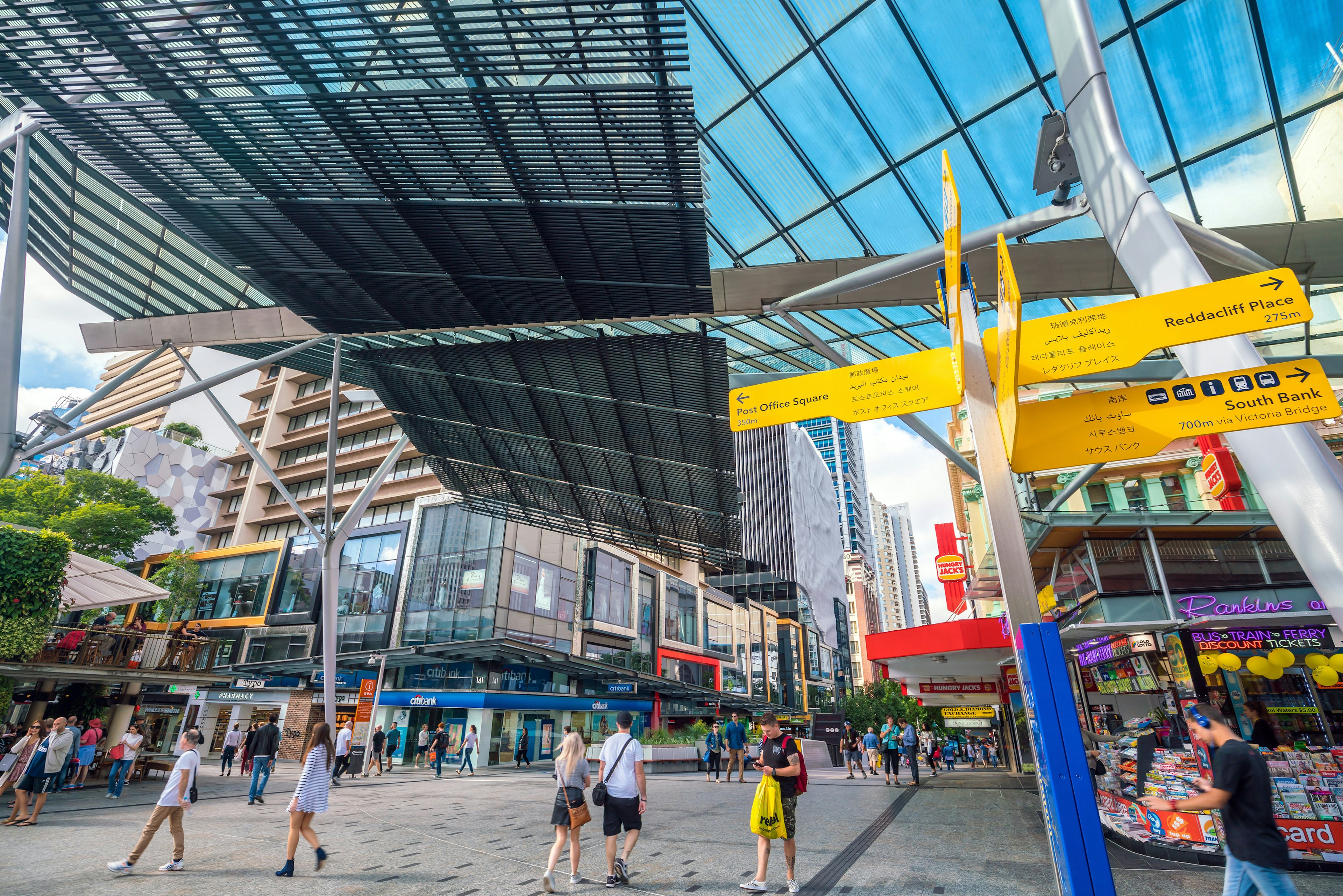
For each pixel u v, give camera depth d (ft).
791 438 336.90
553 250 31.40
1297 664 38.06
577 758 21.57
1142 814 28.04
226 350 54.95
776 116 37.42
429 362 52.34
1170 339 15.10
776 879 21.74
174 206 30.83
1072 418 15.42
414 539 127.95
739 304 43.19
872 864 23.89
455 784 61.62
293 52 21.67
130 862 22.81
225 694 107.14
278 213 30.81
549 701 105.40
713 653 183.83
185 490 215.72
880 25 32.50
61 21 20.68
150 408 43.37
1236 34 30.60
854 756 84.02
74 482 151.74
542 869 23.35
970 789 54.24
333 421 63.72
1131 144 36.27
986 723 169.58
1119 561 45.73
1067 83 27.14
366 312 40.24
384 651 96.99
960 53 32.71
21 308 33.14
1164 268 22.11
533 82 25.98
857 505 566.77
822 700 253.85
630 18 19.60
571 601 130.62
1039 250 39.40
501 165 25.90
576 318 38.63
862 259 42.75
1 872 22.06
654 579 161.48
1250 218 37.32
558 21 21.03
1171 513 42.50
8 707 47.24
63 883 20.70
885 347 52.70
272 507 171.53
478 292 36.40
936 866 23.47
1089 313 15.94
